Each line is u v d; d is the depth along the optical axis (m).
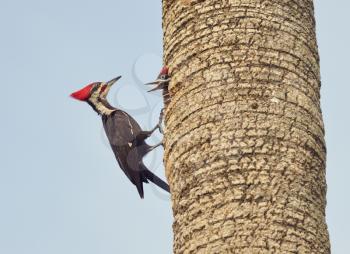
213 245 9.23
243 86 9.99
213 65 10.21
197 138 9.88
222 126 9.79
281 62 10.24
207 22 10.51
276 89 10.05
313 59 10.67
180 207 9.85
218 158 9.63
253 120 9.78
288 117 9.92
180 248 9.69
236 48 10.23
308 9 10.99
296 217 9.35
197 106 10.06
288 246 9.17
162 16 11.52
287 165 9.62
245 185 9.42
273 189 9.43
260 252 9.07
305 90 10.25
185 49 10.57
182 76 10.48
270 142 9.69
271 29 10.41
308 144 9.90
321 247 9.45
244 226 9.20
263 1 10.53
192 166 9.81
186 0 10.79
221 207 9.38
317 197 9.74
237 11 10.45
